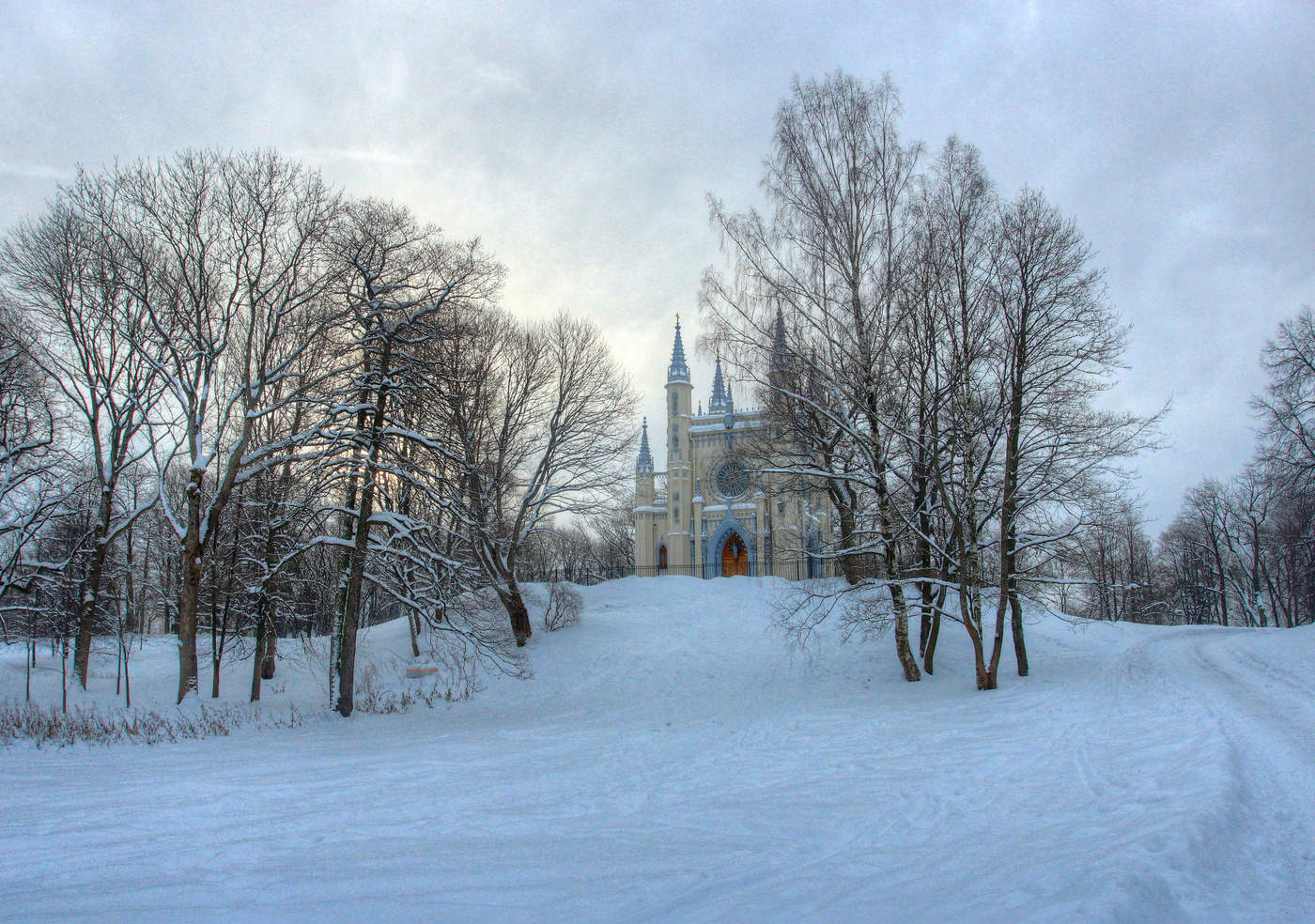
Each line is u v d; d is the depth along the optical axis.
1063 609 30.83
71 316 23.20
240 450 19.58
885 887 5.72
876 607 22.36
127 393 23.69
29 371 23.75
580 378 33.69
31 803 9.12
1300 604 56.41
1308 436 31.48
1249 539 52.19
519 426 31.91
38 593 25.91
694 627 34.88
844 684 23.03
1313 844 6.34
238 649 27.34
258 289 20.81
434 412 23.66
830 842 7.14
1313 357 31.31
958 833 7.24
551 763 11.98
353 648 19.97
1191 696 14.84
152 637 42.12
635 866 6.46
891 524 20.75
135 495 29.81
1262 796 7.75
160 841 7.38
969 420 18.77
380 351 19.89
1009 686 19.03
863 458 21.92
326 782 10.48
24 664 29.67
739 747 13.12
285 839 7.44
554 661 29.58
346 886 5.98
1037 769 9.83
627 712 20.45
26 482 23.95
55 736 15.72
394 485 23.00
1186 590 62.94
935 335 19.17
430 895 5.75
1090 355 18.44
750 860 6.60
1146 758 9.80
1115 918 4.54
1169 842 6.00
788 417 21.70
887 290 19.62
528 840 7.34
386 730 17.72
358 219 20.17
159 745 15.07
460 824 8.07
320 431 19.34
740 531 63.66
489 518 29.23
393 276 20.56
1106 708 14.38
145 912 5.40
